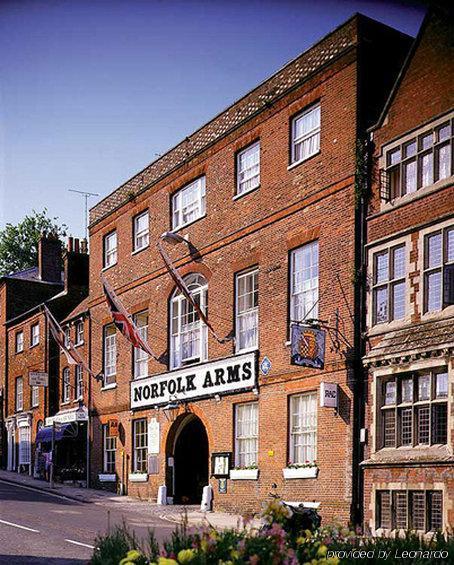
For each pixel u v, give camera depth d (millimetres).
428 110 17516
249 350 22172
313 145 20891
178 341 25984
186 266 25516
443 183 16781
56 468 33969
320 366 18484
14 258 64688
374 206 18734
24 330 42156
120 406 29219
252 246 22531
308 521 14141
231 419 22609
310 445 19734
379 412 17562
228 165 24047
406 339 16969
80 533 15820
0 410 44438
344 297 18969
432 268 16859
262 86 22766
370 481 17531
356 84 19375
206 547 6445
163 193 27500
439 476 15688
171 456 25734
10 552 13070
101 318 31469
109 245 31672
